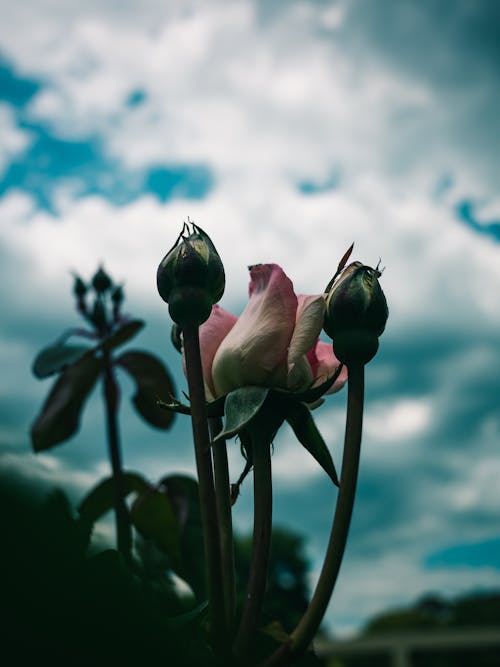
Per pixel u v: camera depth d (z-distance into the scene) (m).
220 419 0.29
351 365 0.26
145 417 0.60
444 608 11.44
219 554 0.24
